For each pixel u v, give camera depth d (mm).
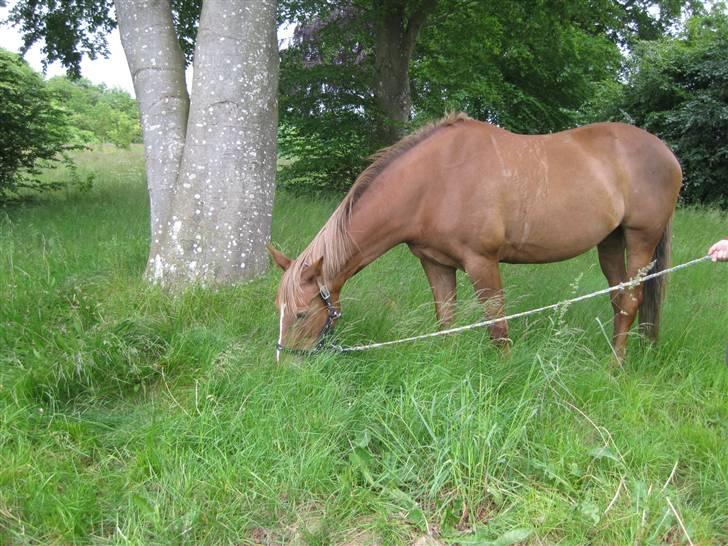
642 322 4023
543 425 2816
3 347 3445
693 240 6957
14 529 2229
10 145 8914
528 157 3594
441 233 3520
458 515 2387
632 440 2738
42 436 2734
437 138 3551
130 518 2242
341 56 12094
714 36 10906
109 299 4078
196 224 4512
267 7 4551
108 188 10031
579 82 13961
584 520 2275
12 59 9391
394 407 2822
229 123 4484
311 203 8445
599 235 3797
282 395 2938
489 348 3457
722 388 3371
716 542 2299
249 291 4273
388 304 4121
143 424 2854
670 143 10734
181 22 9023
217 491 2404
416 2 9734
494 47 12703
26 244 5449
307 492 2457
